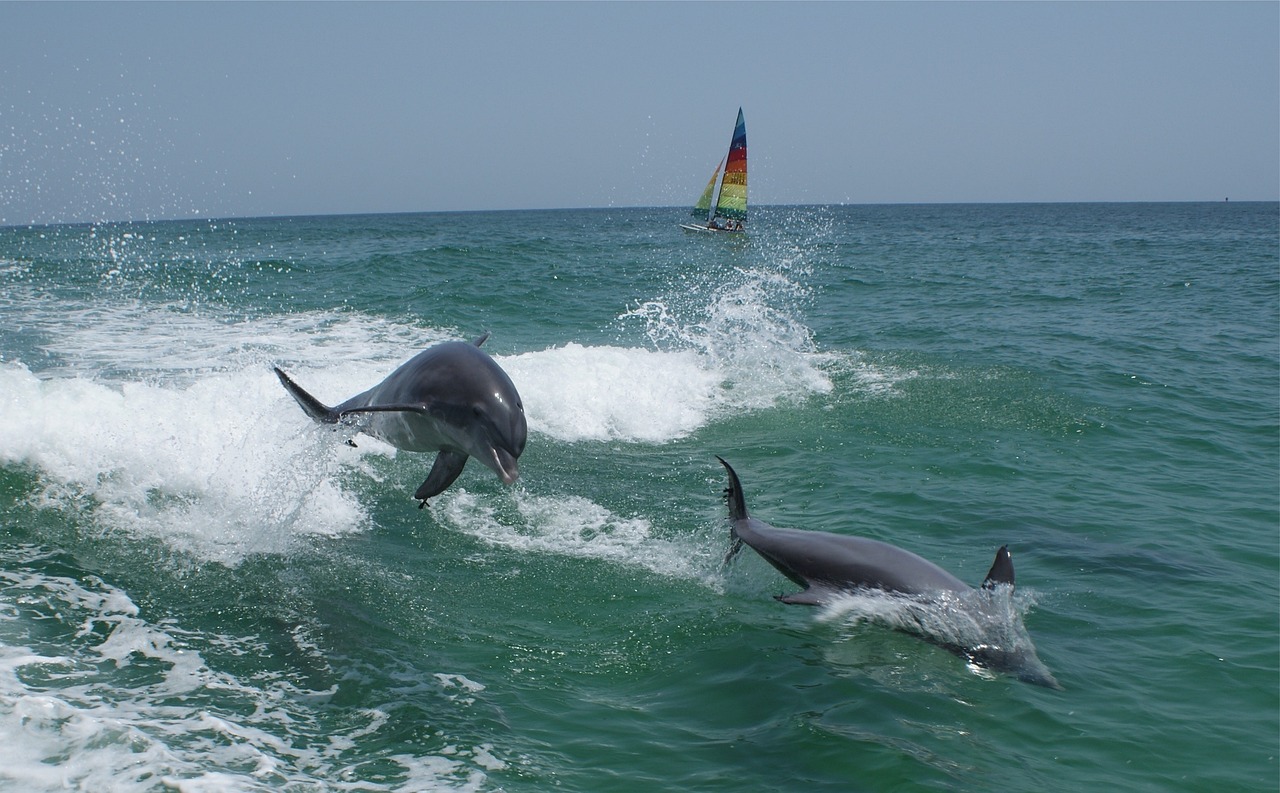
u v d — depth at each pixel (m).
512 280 27.66
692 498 9.16
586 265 34.44
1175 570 7.59
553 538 8.04
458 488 9.21
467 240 61.44
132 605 6.29
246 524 7.81
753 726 5.18
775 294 26.77
